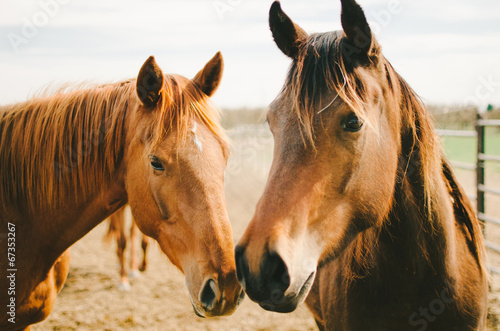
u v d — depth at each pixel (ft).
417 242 5.94
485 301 6.76
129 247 22.65
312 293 8.55
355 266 6.37
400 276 6.07
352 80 5.04
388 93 5.58
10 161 7.63
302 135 4.93
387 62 5.85
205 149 6.47
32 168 7.51
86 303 15.03
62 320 13.66
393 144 5.62
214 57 7.43
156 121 6.65
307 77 5.09
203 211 6.22
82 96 7.66
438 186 6.03
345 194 5.14
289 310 4.83
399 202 6.02
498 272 14.62
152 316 14.07
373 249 6.27
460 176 37.06
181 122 6.53
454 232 6.41
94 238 24.36
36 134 7.48
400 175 5.99
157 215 6.84
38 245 7.73
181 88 7.05
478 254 6.87
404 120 5.99
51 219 7.64
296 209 4.80
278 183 4.90
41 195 7.55
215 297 5.99
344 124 4.93
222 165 6.63
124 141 7.32
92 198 7.56
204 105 6.99
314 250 4.99
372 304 6.30
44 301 8.06
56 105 7.64
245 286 4.77
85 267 18.89
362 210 5.37
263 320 13.69
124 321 13.69
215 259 6.07
